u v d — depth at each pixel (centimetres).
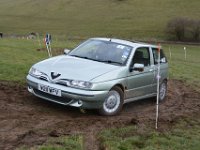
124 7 10844
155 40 8162
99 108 976
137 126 944
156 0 11056
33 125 855
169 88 1572
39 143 752
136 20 9750
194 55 5266
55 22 10019
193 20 8419
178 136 930
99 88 950
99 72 978
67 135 816
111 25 9425
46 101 1058
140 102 1230
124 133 879
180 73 2183
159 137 893
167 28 8538
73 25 9569
